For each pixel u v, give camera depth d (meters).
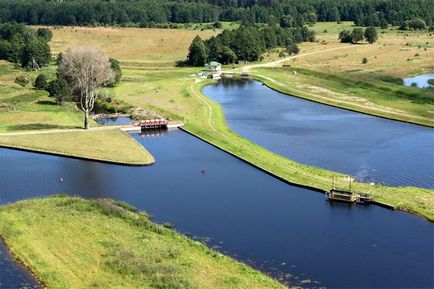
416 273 66.06
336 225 80.50
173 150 121.12
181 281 60.69
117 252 67.44
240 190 95.88
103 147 119.00
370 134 134.38
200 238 76.00
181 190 95.88
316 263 68.62
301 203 89.62
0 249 70.06
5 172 104.25
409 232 77.88
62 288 59.97
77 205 83.94
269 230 78.75
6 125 134.75
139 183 99.38
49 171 105.19
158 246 70.38
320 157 115.56
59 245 70.19
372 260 69.50
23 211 81.38
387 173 104.75
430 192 92.81
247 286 60.62
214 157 116.00
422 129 139.25
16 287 61.06
